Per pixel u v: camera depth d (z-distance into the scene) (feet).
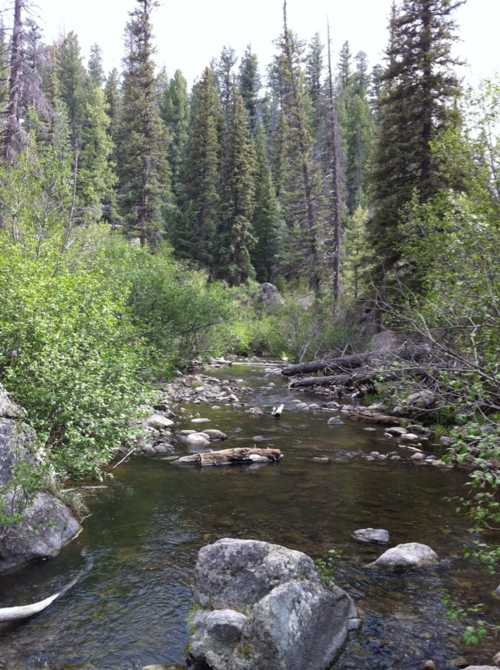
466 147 38.60
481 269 25.20
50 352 25.57
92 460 26.71
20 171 50.44
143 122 128.98
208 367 94.68
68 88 218.38
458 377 18.56
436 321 24.72
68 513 24.63
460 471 34.91
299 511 27.66
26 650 16.10
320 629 15.98
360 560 22.07
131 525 25.50
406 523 26.13
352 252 135.54
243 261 175.73
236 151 178.29
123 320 41.75
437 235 33.96
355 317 82.94
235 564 17.80
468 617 17.80
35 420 24.82
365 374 26.91
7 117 64.90
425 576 20.66
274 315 122.11
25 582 20.16
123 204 140.77
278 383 76.28
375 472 34.58
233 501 28.96
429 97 72.23
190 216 181.06
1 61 66.13
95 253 53.62
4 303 27.99
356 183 226.79
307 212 127.75
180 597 19.29
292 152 134.00
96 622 17.66
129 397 29.35
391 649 16.10
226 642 15.47
